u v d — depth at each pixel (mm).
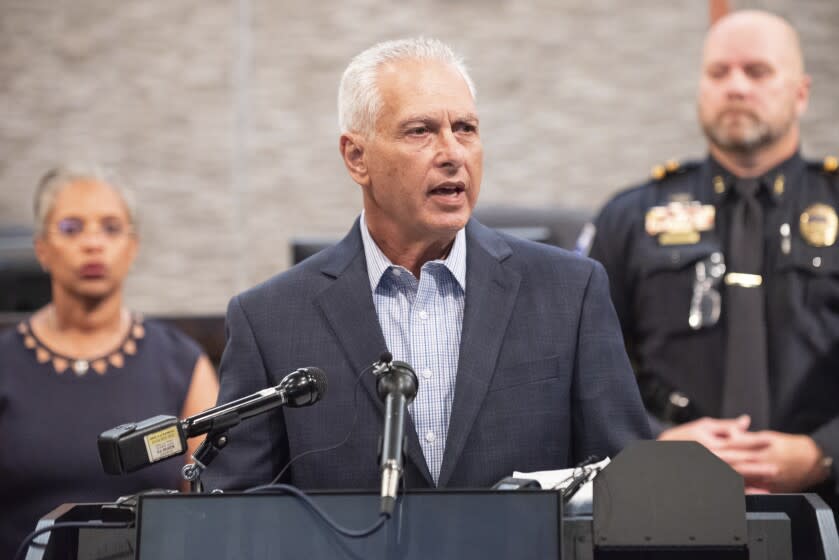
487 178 17750
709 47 8883
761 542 4680
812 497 4910
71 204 8586
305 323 5965
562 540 4363
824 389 8336
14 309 10336
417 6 17797
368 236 6199
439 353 5953
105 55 18047
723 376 8453
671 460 4695
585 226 10422
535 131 17719
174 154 18047
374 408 5746
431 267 6047
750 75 8664
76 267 8469
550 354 5879
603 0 17688
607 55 17688
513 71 17734
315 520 4449
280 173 17984
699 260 8711
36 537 4809
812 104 17297
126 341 8625
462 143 5793
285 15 17984
